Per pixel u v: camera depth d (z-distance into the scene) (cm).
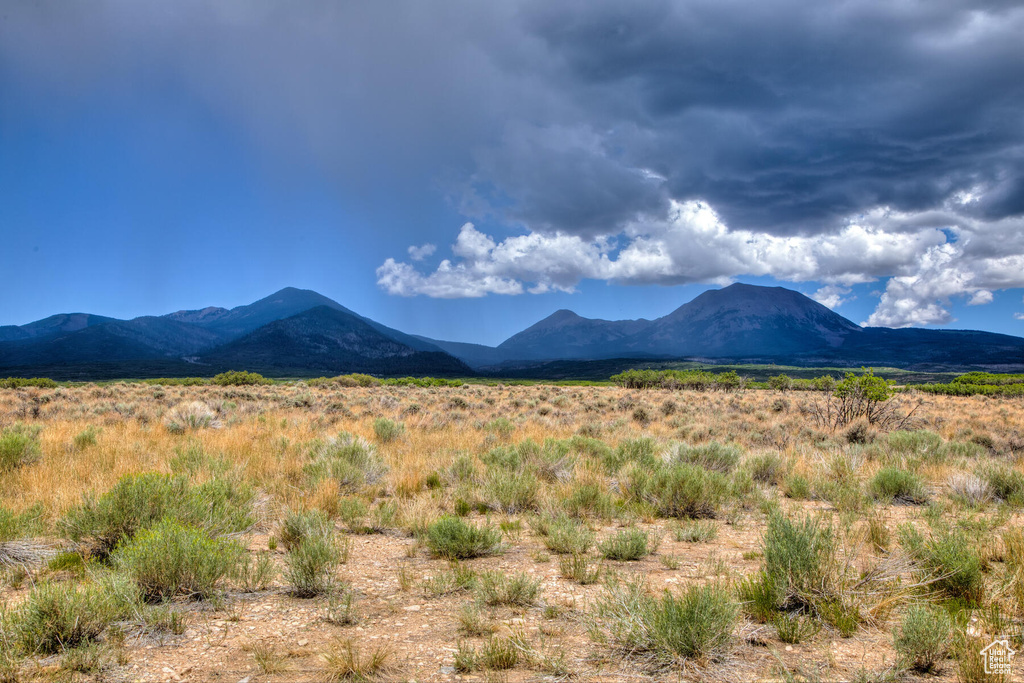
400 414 2664
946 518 859
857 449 1481
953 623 434
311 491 996
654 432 2172
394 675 391
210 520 720
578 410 3097
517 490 1011
